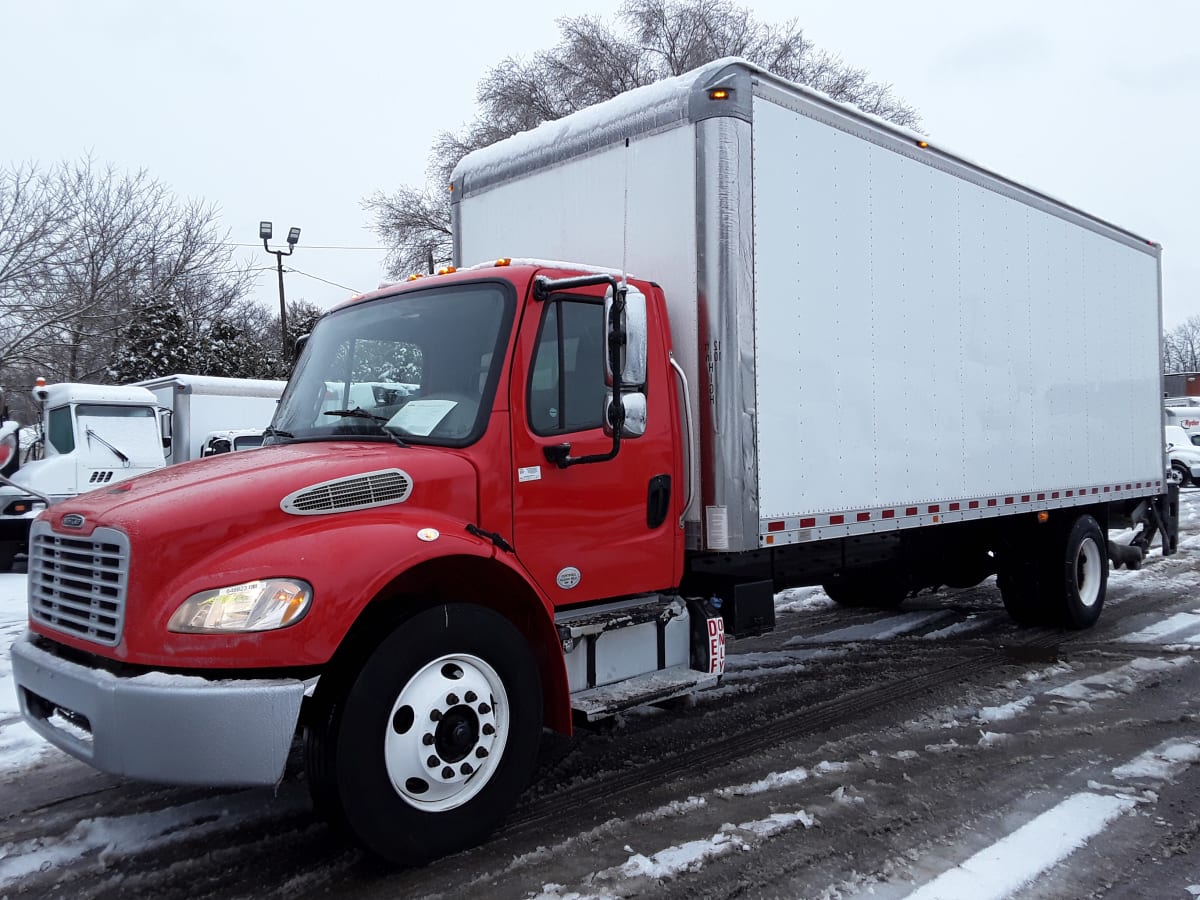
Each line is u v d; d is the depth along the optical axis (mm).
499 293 4348
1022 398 7305
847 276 5621
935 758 5000
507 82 29594
